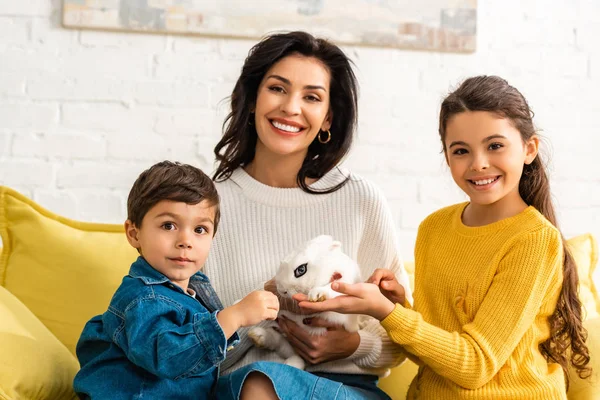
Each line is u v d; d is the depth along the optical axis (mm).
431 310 1511
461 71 2447
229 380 1344
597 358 1577
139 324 1268
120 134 2273
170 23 2271
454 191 2439
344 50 2375
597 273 2467
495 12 2465
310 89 1590
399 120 2410
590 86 2518
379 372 1553
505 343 1339
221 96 2324
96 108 2262
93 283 1678
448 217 1568
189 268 1366
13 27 2223
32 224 1713
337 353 1451
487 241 1441
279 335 1484
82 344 1412
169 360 1240
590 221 2508
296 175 1669
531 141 1463
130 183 2275
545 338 1434
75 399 1472
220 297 1602
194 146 2312
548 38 2496
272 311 1299
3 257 1707
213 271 1609
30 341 1439
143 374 1306
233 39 2324
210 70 2318
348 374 1511
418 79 2420
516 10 2477
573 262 1456
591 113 2516
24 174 2227
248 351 1540
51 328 1644
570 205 2502
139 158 2281
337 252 1428
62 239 1710
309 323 1432
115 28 2250
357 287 1342
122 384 1294
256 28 2311
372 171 2398
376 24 2369
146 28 2262
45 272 1676
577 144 2504
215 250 1614
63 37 2246
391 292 1509
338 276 1388
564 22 2502
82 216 2252
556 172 2490
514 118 1418
